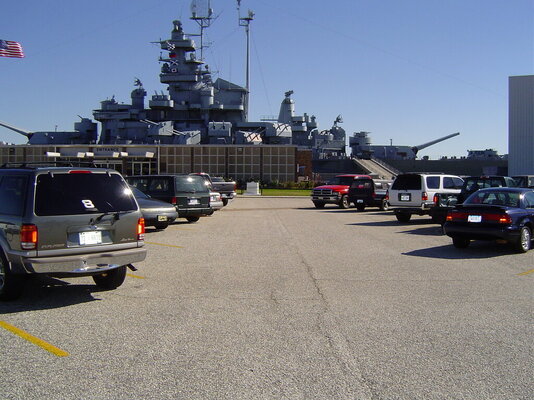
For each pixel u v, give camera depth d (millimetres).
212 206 21297
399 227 17859
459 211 12297
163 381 4406
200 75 70875
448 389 4277
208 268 9898
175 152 58531
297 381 4426
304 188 56250
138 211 7707
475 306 7066
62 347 5293
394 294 7766
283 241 13953
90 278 8930
